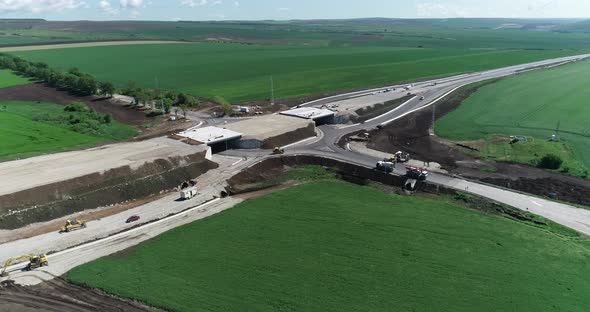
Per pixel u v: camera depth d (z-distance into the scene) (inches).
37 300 2559.1
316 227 3344.0
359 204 3745.1
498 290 2588.6
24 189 3516.2
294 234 3240.7
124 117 6855.3
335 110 6653.5
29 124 6087.6
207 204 3806.6
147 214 3582.7
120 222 3452.3
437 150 5118.1
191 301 2508.6
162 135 5753.0
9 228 3280.0
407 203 3767.2
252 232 3280.0
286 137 5334.6
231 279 2711.6
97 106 7514.8
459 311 2418.8
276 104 7347.4
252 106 7278.5
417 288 2613.2
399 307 2454.5
